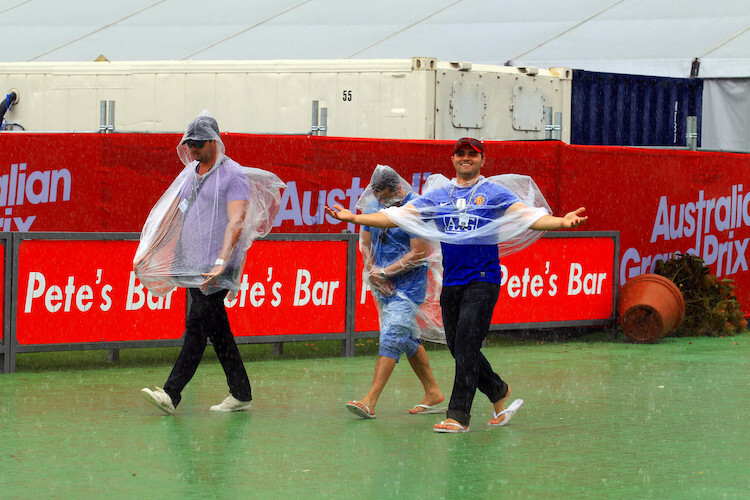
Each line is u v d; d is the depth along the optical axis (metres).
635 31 31.03
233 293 11.55
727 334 19.25
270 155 16.77
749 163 20.78
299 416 11.58
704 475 9.15
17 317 14.01
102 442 10.13
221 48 33.16
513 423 11.38
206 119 11.39
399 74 18.88
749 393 13.25
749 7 31.50
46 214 16.19
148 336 14.77
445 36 32.66
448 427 10.78
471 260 10.78
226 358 11.65
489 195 10.73
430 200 10.98
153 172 16.47
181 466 9.24
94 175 16.31
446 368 15.17
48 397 12.42
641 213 19.27
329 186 17.12
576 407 12.27
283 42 33.44
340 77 19.36
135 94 20.80
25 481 8.67
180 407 11.99
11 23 37.31
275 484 8.68
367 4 35.97
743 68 27.28
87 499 8.15
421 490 8.55
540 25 32.66
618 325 19.20
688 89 25.98
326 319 15.91
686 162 19.81
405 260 11.44
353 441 10.38
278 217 16.84
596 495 8.46
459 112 19.23
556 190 18.17
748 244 20.89
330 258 15.89
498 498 8.34
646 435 10.77
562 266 17.81
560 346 17.69
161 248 11.47
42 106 21.53
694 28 30.55
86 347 14.39
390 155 17.39
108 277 14.47
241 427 10.95
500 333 18.89
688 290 19.20
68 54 33.69
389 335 11.50
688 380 14.23
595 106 22.91
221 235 11.40
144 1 38.50
